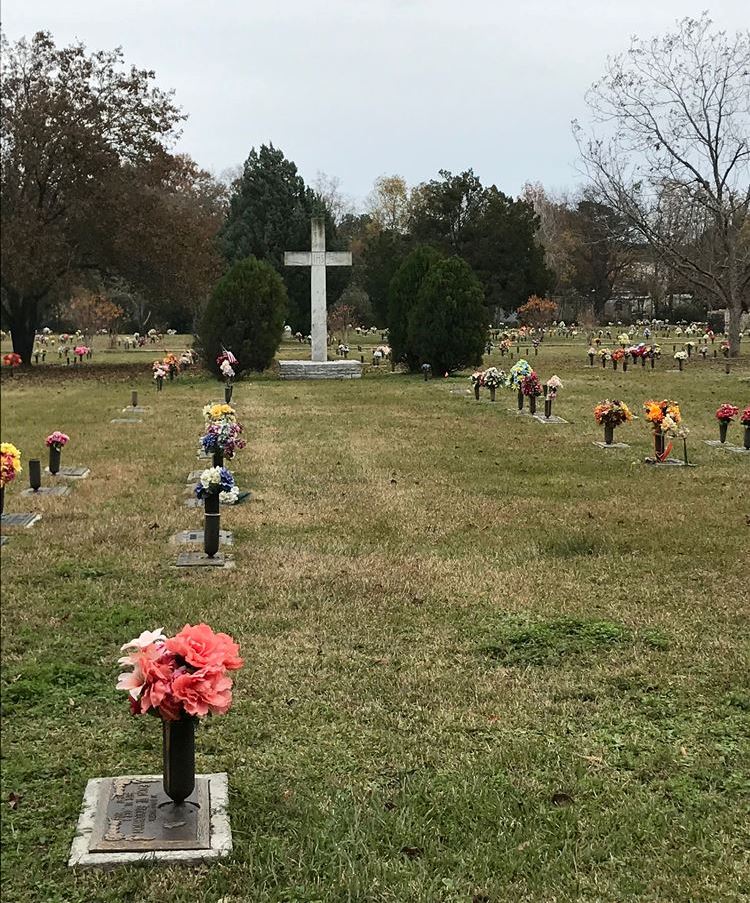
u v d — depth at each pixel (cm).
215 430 1049
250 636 611
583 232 7700
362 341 5181
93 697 516
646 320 7288
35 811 402
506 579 743
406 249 5416
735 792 416
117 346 5078
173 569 769
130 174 3350
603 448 1448
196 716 372
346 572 763
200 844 375
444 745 464
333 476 1214
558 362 3416
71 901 344
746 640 604
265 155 5266
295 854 372
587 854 369
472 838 381
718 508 1015
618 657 576
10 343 5369
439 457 1369
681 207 3709
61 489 1112
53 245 3102
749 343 4638
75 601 681
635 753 454
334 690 528
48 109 3116
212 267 3491
